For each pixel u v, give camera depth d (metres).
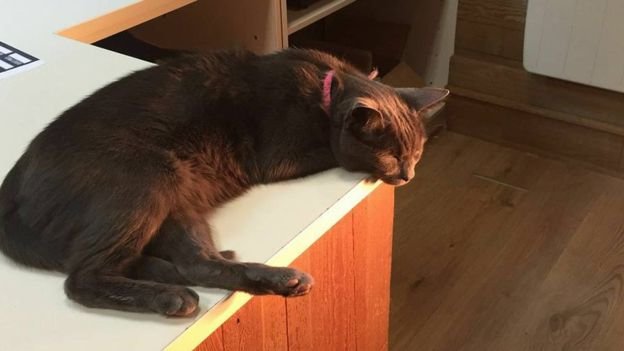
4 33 1.38
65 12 1.45
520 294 1.86
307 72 1.04
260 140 0.99
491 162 2.43
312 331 1.12
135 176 0.85
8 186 0.89
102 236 0.81
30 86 1.22
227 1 1.81
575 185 2.29
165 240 0.85
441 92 1.11
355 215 1.09
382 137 0.98
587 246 2.02
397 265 1.97
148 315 0.76
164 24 1.94
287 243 0.87
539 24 2.18
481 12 2.36
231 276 0.79
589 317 1.78
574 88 2.29
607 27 2.06
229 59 1.05
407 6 2.51
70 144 0.87
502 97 2.46
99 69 1.27
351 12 2.59
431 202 2.23
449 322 1.79
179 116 0.94
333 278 1.10
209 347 0.91
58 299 0.79
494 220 2.14
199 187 0.92
